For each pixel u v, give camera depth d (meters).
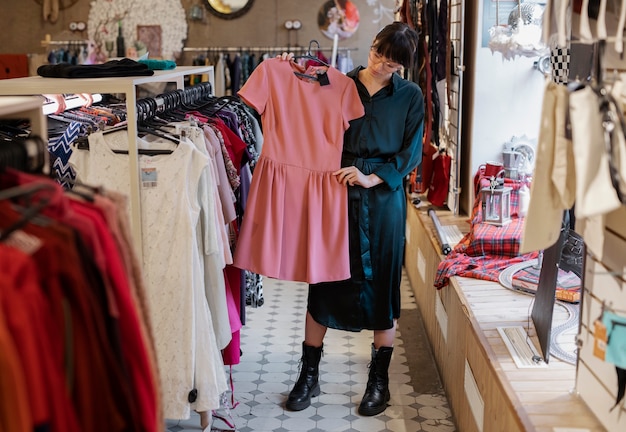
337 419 3.37
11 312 1.20
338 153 3.20
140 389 1.50
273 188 3.20
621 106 1.79
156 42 7.30
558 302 3.10
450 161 4.60
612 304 2.04
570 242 2.98
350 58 7.23
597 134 1.66
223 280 3.05
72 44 7.32
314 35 7.27
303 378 3.50
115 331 1.42
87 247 1.39
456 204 4.48
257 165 3.22
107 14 7.29
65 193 1.59
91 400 1.37
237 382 3.73
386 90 3.26
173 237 2.75
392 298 3.41
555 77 3.21
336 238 3.23
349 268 3.28
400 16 5.53
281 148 3.20
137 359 1.50
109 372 1.40
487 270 3.47
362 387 3.69
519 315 2.98
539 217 1.94
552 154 1.87
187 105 3.91
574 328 2.84
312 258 3.20
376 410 3.40
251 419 3.37
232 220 3.24
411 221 5.12
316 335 3.48
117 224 1.60
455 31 4.42
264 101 3.17
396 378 3.77
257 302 4.43
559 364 2.56
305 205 3.22
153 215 2.74
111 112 3.78
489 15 4.11
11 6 7.34
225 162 3.28
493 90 4.20
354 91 3.21
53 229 1.34
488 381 2.60
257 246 3.23
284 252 3.24
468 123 4.38
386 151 3.29
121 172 2.75
